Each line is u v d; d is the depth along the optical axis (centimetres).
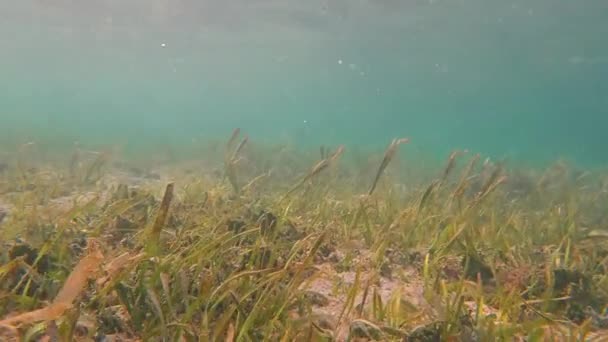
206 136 536
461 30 596
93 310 48
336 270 71
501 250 78
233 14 532
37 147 243
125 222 75
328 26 581
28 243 60
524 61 839
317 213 96
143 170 191
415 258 77
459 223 81
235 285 51
